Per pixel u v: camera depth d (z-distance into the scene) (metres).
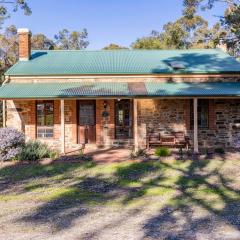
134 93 21.25
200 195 12.58
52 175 16.34
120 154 21.09
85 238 8.44
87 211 10.78
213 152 21.30
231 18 23.55
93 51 29.44
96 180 15.30
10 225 9.48
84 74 24.03
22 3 29.03
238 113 23.98
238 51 35.16
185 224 9.45
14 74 23.81
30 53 27.42
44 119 23.75
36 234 8.75
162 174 16.22
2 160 19.42
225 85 23.41
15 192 13.38
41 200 12.19
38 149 20.20
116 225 9.41
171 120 23.81
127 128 23.91
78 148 23.34
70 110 23.72
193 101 23.31
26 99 21.41
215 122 23.88
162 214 10.41
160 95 20.91
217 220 9.76
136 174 16.31
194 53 28.80
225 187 13.71
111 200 12.11
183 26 50.62
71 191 13.42
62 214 10.49
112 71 24.20
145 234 8.70
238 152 21.41
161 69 24.61
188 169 17.12
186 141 22.19
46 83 23.86
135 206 11.31
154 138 22.91
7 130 20.23
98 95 20.95
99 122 23.77
